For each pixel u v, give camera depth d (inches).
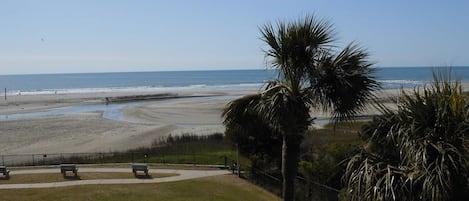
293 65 292.5
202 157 1128.8
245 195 756.6
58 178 854.5
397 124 241.8
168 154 1219.9
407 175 215.8
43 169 956.6
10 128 1898.4
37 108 2797.7
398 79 5664.4
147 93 4279.0
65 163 1111.6
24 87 6250.0
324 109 303.1
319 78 294.5
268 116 287.9
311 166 701.9
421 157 214.4
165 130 1834.4
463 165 211.5
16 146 1512.1
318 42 284.5
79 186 790.5
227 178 876.6
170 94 3922.2
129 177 872.3
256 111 315.3
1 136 1705.2
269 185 805.9
